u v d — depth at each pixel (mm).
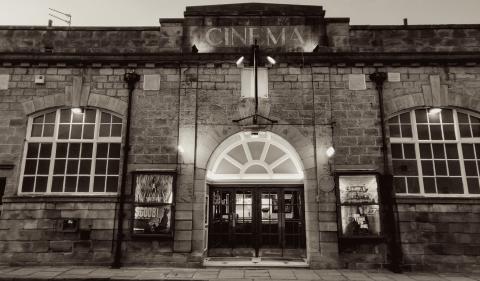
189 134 9977
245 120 10031
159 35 10672
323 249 9250
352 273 8664
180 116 10070
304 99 10172
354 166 9758
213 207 10648
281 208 10594
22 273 8258
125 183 9680
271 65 10367
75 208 9516
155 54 10273
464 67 10289
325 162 9734
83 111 10367
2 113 10125
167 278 7910
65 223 9406
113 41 10656
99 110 10328
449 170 9914
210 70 10375
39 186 9859
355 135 9938
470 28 10617
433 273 8867
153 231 9328
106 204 9539
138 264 9227
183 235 9352
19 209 9492
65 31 10703
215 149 9938
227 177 10734
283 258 10156
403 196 9547
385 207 9500
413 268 9086
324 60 10281
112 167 10000
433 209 9422
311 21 10727
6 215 9461
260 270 8906
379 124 9984
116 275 8148
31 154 10055
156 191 9531
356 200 9430
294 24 10734
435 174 9891
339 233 9281
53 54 10258
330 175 9656
